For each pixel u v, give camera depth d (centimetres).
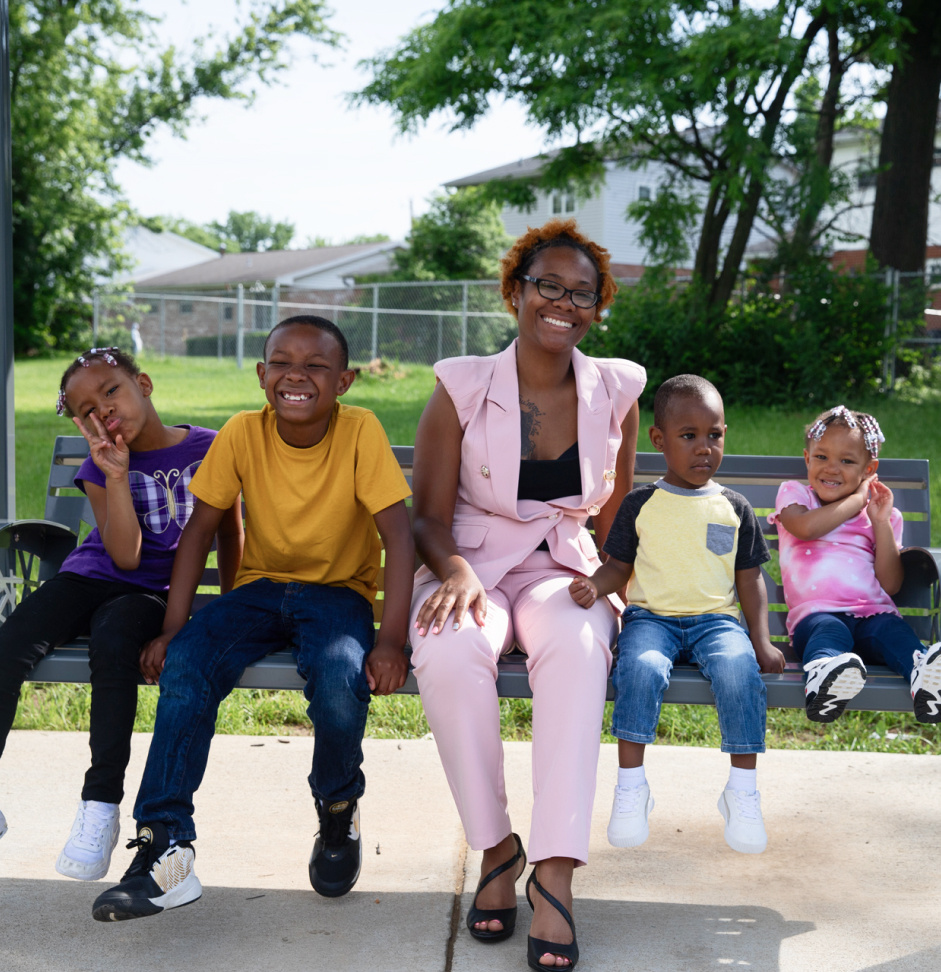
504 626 232
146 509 258
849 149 2805
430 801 290
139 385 254
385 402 1393
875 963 210
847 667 212
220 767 313
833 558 265
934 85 1502
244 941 217
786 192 1478
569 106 1388
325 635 223
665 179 1622
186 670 215
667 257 1650
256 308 2684
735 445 880
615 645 250
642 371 262
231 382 1820
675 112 1337
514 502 249
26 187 2880
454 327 2359
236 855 258
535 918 202
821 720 223
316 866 230
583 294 246
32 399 1416
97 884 243
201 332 4391
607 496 260
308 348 231
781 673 235
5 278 328
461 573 231
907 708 222
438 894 238
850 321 1398
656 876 249
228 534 271
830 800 292
